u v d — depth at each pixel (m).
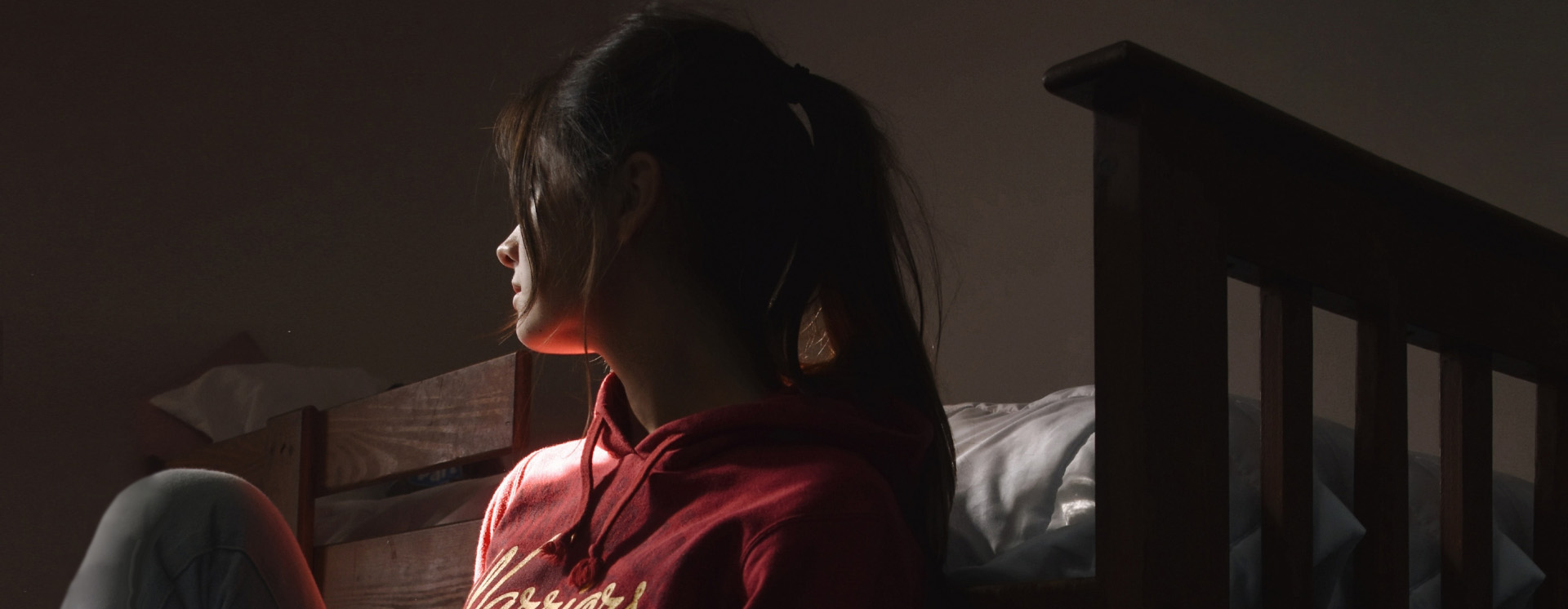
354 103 2.77
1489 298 0.81
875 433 0.67
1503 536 0.88
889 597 0.59
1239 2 2.18
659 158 0.70
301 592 0.87
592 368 2.57
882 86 2.79
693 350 0.71
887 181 0.79
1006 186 2.47
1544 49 1.78
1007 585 0.67
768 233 0.71
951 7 2.68
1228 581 0.59
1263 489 0.69
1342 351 1.87
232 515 0.85
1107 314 0.59
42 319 2.18
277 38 2.66
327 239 2.65
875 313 0.73
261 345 2.48
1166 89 0.61
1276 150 0.67
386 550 1.22
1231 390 2.02
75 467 2.11
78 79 2.33
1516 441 1.69
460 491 1.60
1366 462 0.73
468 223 2.93
